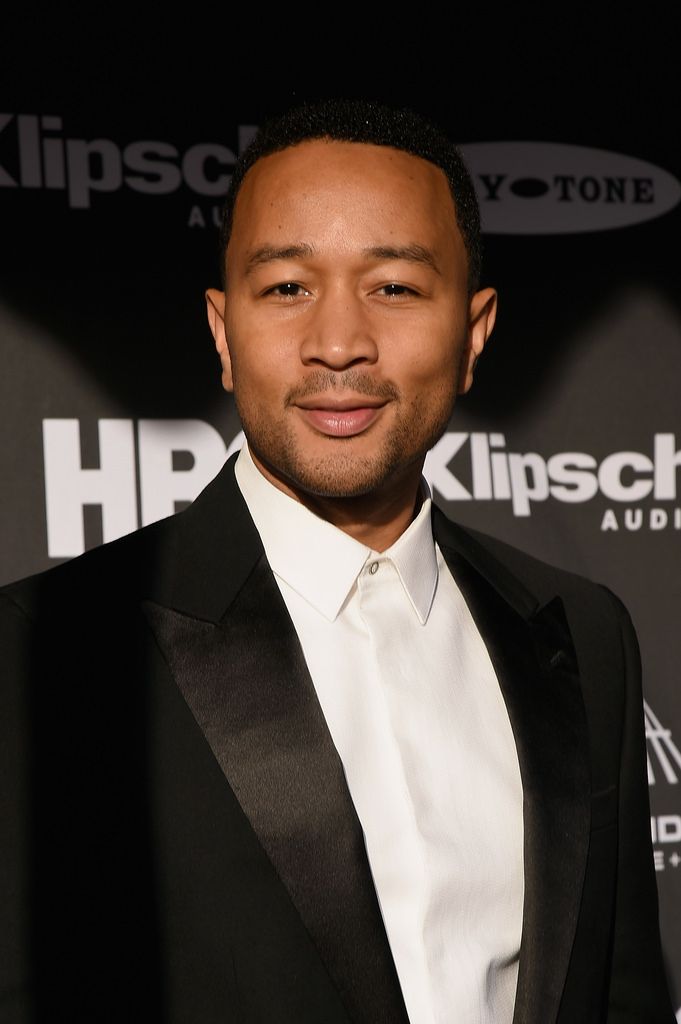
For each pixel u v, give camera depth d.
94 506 1.84
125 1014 0.85
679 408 2.04
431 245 0.95
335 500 0.98
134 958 0.86
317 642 0.98
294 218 0.93
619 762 1.12
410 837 0.93
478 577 1.11
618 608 1.23
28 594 0.96
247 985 0.85
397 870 0.92
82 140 1.84
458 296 0.98
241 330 0.95
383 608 1.01
